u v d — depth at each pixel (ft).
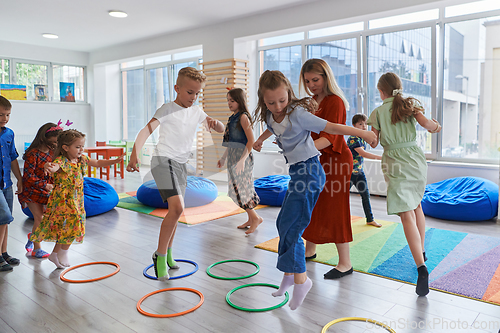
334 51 20.01
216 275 8.12
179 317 6.30
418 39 17.12
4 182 8.74
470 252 9.40
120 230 11.87
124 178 23.20
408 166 7.63
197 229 11.88
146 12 19.60
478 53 15.97
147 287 7.55
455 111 16.80
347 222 7.91
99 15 20.21
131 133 32.48
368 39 18.70
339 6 17.04
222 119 21.61
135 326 6.03
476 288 7.25
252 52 22.90
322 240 8.05
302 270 6.09
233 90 8.52
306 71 7.54
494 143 15.96
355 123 11.95
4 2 18.10
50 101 29.43
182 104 6.23
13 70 27.48
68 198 8.30
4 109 8.36
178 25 22.13
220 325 6.04
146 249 10.02
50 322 6.18
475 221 12.84
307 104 5.82
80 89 31.45
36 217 9.45
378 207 15.23
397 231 11.49
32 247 9.77
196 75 6.09
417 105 7.64
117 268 8.50
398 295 7.09
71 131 8.16
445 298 6.93
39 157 9.35
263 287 7.50
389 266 8.52
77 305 6.78
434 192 14.14
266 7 18.70
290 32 19.58
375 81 18.79
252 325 6.03
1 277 8.09
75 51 30.37
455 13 16.30
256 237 10.99
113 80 32.32
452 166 15.99
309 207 6.03
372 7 16.14
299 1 17.72
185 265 8.77
